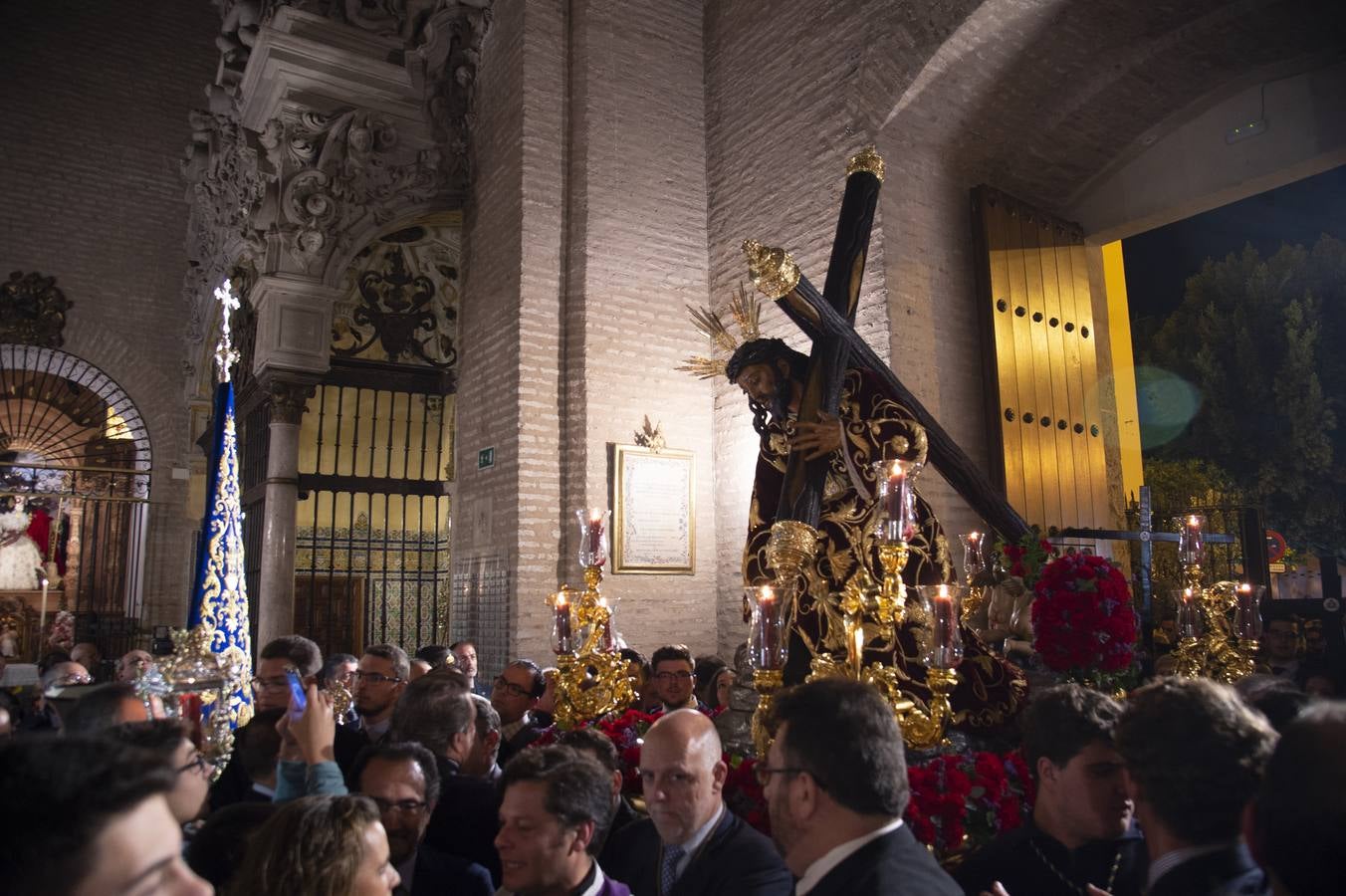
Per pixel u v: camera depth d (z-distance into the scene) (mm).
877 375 4863
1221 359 19812
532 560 9898
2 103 15914
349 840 2088
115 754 1295
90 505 17219
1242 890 1821
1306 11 8523
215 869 2406
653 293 10758
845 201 5035
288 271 11344
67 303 16016
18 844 1173
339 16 11789
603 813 2818
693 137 11336
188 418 16766
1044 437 9484
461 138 12023
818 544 4668
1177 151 9891
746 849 2906
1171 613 7746
